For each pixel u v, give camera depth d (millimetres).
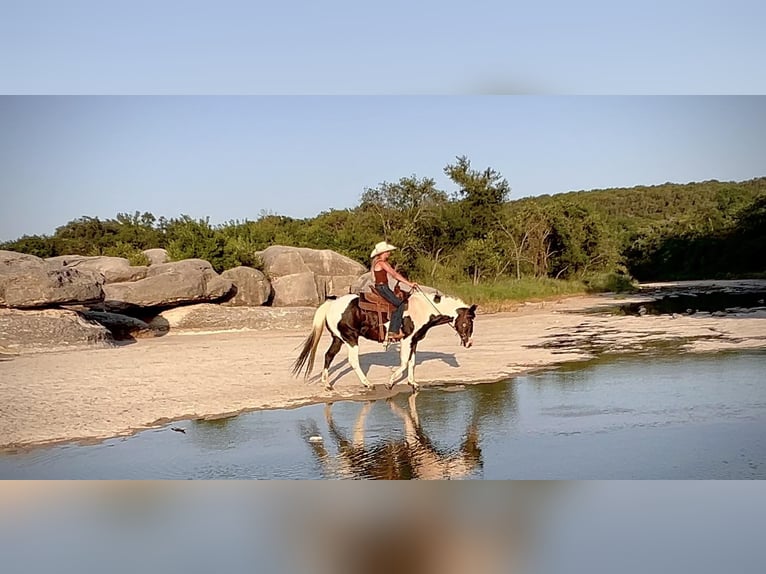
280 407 10812
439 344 17562
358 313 11617
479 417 9906
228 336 20859
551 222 43375
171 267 22703
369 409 10578
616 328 20500
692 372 12805
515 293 33156
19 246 34812
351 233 35125
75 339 17562
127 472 7789
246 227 33344
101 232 38969
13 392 11969
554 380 12461
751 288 39844
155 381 12914
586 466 7668
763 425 9141
